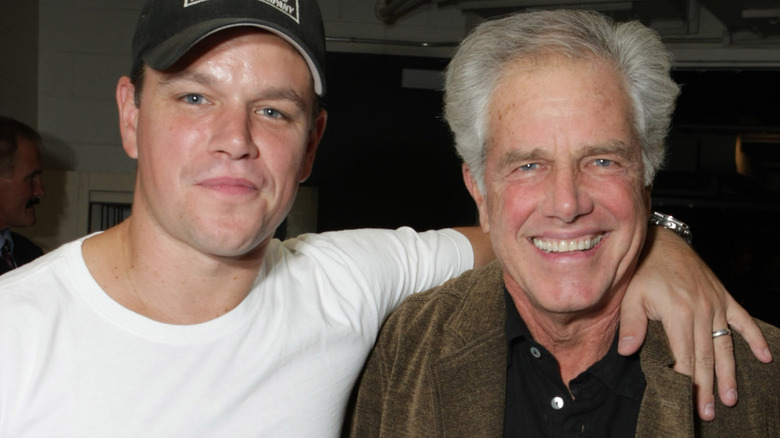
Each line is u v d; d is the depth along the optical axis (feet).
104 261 3.43
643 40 3.91
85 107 12.42
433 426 4.30
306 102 3.49
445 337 4.50
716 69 12.05
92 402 3.14
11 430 3.00
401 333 4.61
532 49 3.84
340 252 4.38
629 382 4.04
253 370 3.56
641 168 3.96
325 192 12.68
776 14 10.84
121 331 3.27
